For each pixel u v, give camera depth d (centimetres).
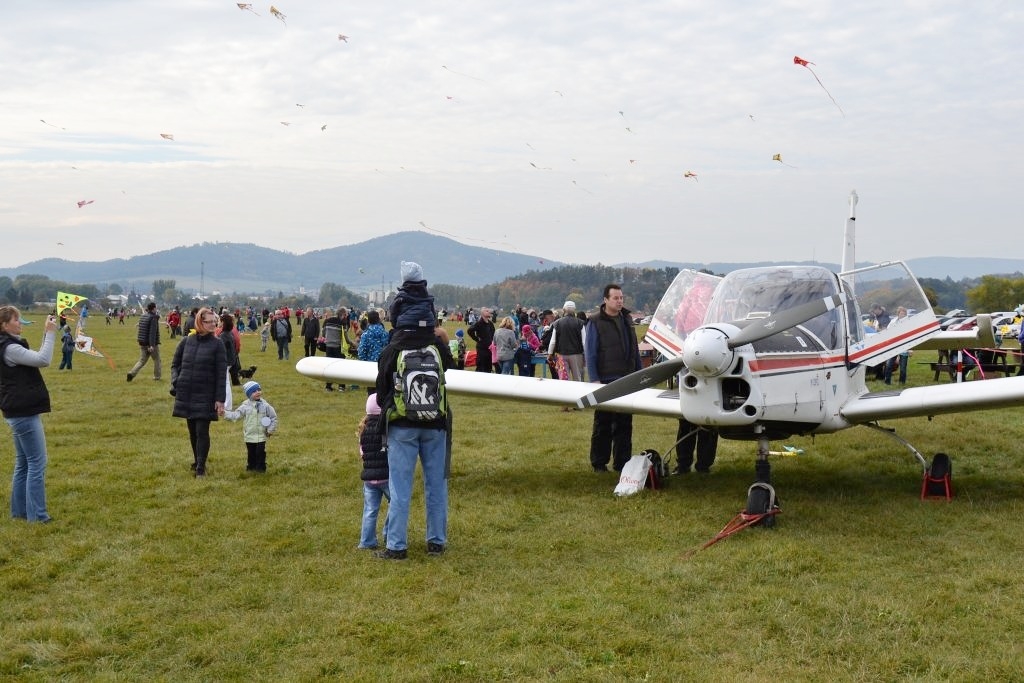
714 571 505
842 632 410
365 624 430
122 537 592
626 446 810
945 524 609
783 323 597
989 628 410
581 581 493
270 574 513
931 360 2208
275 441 987
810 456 880
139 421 1137
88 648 401
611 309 796
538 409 1295
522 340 1588
